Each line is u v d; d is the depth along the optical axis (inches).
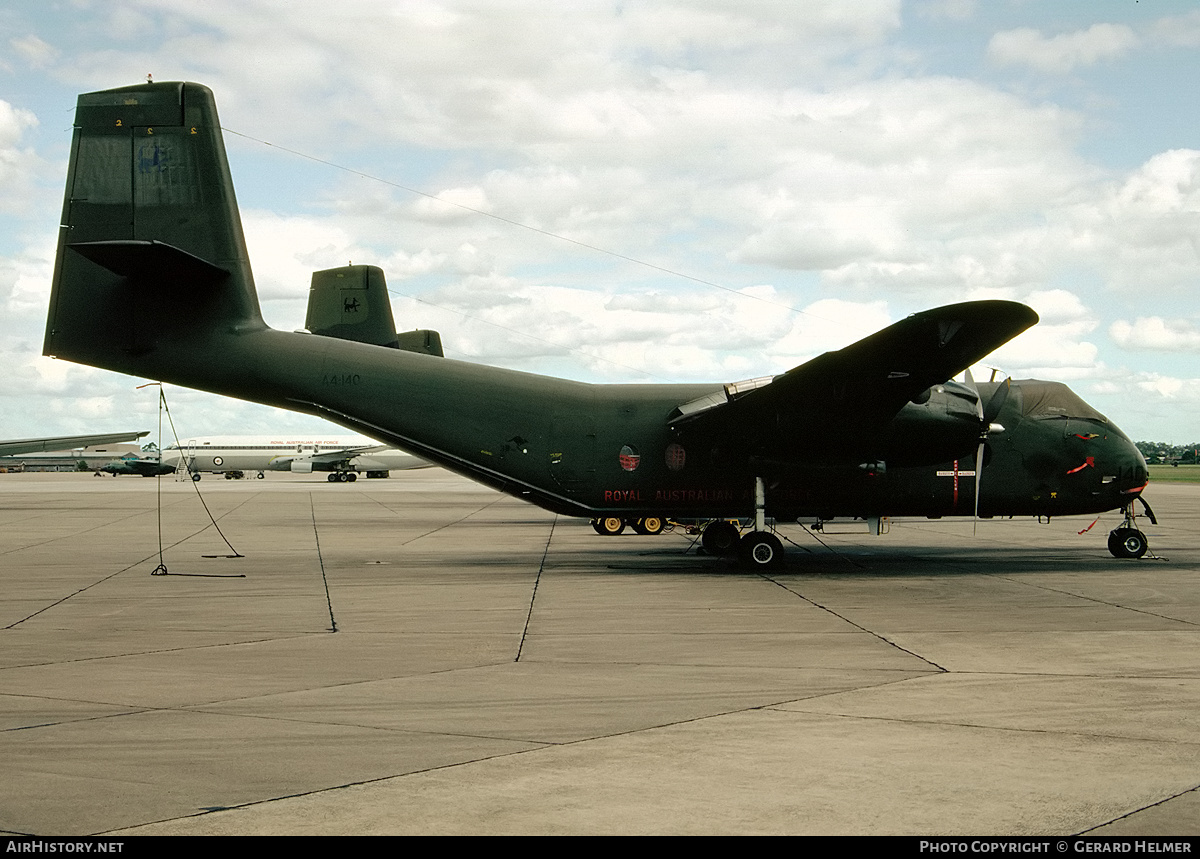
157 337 709.9
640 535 1093.8
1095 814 211.9
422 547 946.7
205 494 2386.8
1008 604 532.4
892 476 715.4
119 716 298.4
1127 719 291.3
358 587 629.9
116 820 209.5
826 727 283.0
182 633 456.4
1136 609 513.0
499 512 1628.9
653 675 356.5
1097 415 745.6
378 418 715.4
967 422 676.1
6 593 607.2
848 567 727.7
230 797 224.2
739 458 708.7
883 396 652.1
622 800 221.9
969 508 727.1
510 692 329.7
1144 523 1283.2
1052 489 729.6
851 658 386.0
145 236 706.2
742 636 438.3
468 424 716.0
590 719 293.4
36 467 5654.5
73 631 463.2
